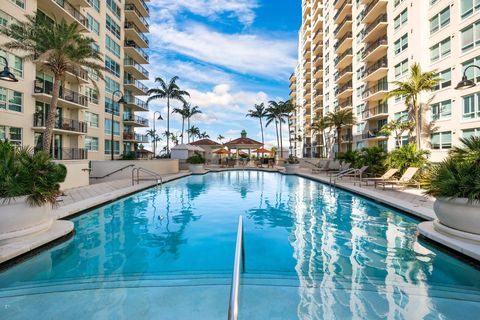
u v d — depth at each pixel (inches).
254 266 190.7
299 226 298.4
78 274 178.2
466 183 201.9
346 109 1466.5
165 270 184.7
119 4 1307.8
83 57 704.4
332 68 1728.6
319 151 2057.1
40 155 239.3
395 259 203.5
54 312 131.6
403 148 673.0
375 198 424.8
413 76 832.9
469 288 158.4
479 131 697.0
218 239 253.8
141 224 305.3
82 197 415.8
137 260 202.8
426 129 856.9
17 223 206.5
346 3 1540.4
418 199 398.0
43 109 882.1
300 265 192.9
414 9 921.5
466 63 730.2
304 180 816.9
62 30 657.0
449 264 193.2
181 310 132.8
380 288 155.9
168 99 1573.6
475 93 705.0
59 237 231.1
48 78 915.4
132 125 1513.3
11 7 706.8
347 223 309.9
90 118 1090.1
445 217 216.2
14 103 726.5
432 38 847.7
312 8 2175.2
